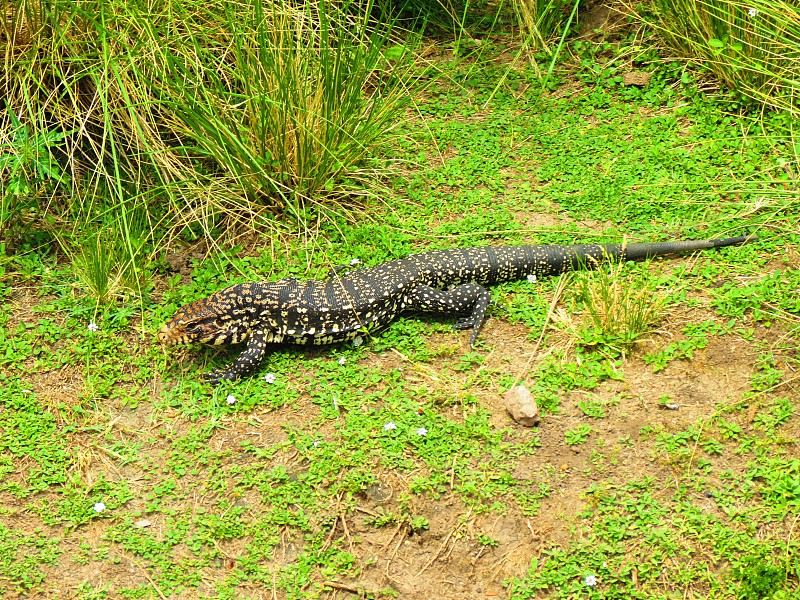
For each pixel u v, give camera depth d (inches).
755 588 208.4
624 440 244.5
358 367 272.7
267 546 227.6
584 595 214.1
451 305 280.5
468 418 251.6
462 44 409.4
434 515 232.2
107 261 292.4
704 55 369.1
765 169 328.8
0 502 239.3
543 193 335.3
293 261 308.8
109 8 316.2
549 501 232.4
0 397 264.7
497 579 219.6
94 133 328.8
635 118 366.6
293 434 252.2
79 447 252.7
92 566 225.1
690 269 296.0
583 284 278.2
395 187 339.9
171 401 264.5
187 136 331.0
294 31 343.6
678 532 222.1
